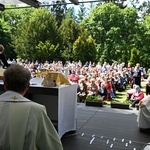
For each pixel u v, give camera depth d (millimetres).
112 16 23953
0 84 3035
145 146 2633
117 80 9922
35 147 1018
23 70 1177
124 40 23875
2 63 3701
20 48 25078
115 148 2998
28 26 25344
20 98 1111
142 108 3670
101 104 5551
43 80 3107
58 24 31719
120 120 4344
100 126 3922
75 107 3533
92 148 2971
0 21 26734
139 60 20672
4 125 1033
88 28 25500
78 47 23594
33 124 1030
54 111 3543
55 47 24297
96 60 23984
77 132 3566
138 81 10398
